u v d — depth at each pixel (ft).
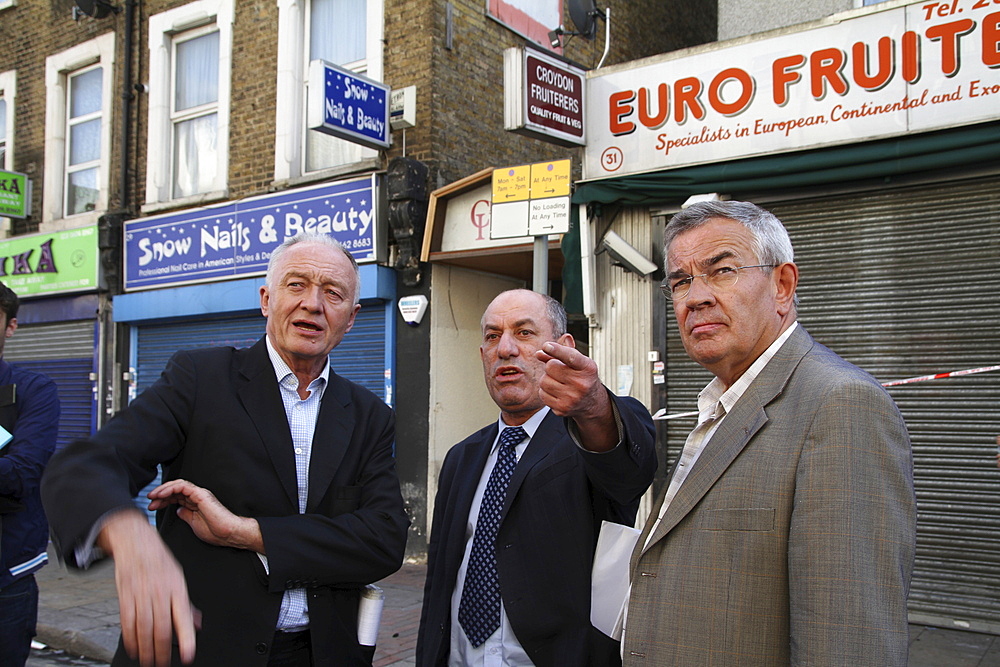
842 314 19.17
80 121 35.76
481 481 8.58
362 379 26.84
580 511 7.50
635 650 5.39
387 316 26.13
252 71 29.81
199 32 32.19
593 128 22.27
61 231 34.65
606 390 6.34
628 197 21.47
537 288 17.42
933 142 17.56
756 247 5.74
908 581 4.63
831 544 4.58
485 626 7.68
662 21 35.14
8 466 9.25
